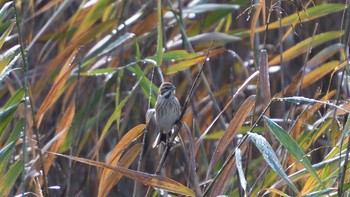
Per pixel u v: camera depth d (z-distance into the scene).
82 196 11.55
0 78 7.77
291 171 9.05
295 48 10.61
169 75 11.23
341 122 9.69
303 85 10.32
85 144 12.62
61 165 11.78
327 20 13.06
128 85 12.09
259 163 11.16
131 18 11.33
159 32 9.37
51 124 12.58
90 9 11.34
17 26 7.92
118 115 9.75
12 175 8.06
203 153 10.24
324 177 8.09
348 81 8.78
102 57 11.73
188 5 11.96
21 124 8.22
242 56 13.48
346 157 7.30
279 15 9.01
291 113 9.27
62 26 11.63
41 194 8.23
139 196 10.96
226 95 12.62
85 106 10.85
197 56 9.73
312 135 9.15
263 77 7.98
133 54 11.69
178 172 11.90
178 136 8.57
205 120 12.21
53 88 9.25
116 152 8.28
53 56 13.28
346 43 9.65
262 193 8.73
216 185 7.85
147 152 11.58
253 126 7.24
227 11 11.62
